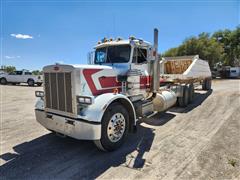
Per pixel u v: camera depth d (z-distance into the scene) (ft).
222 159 11.69
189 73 28.96
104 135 12.30
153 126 18.62
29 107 29.45
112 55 17.16
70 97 12.06
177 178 9.79
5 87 66.64
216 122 19.63
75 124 11.87
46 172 10.51
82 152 13.02
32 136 16.15
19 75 75.82
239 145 13.75
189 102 29.86
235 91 43.62
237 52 122.62
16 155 12.59
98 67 13.74
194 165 11.05
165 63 36.29
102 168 10.88
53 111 13.24
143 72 17.84
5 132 17.21
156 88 18.95
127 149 13.39
